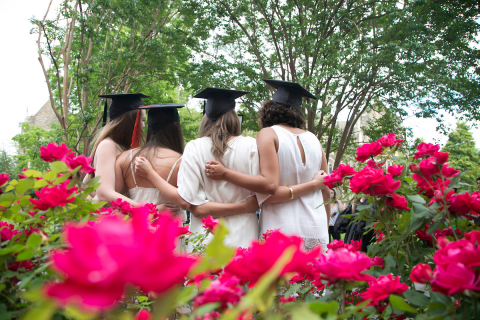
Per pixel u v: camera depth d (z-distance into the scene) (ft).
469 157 114.32
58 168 3.50
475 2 43.80
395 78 44.60
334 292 3.43
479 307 2.63
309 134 8.08
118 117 8.66
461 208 3.66
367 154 5.26
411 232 4.18
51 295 1.15
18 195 3.43
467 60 46.85
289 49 45.91
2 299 2.91
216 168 7.08
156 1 50.49
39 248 2.77
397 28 45.57
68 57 51.34
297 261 1.73
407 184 4.86
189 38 52.24
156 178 7.52
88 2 47.85
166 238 1.25
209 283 2.12
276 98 8.29
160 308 1.36
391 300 2.59
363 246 12.14
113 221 1.33
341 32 49.03
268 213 7.63
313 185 7.63
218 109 7.78
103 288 1.15
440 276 2.37
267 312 1.82
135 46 53.36
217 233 1.49
